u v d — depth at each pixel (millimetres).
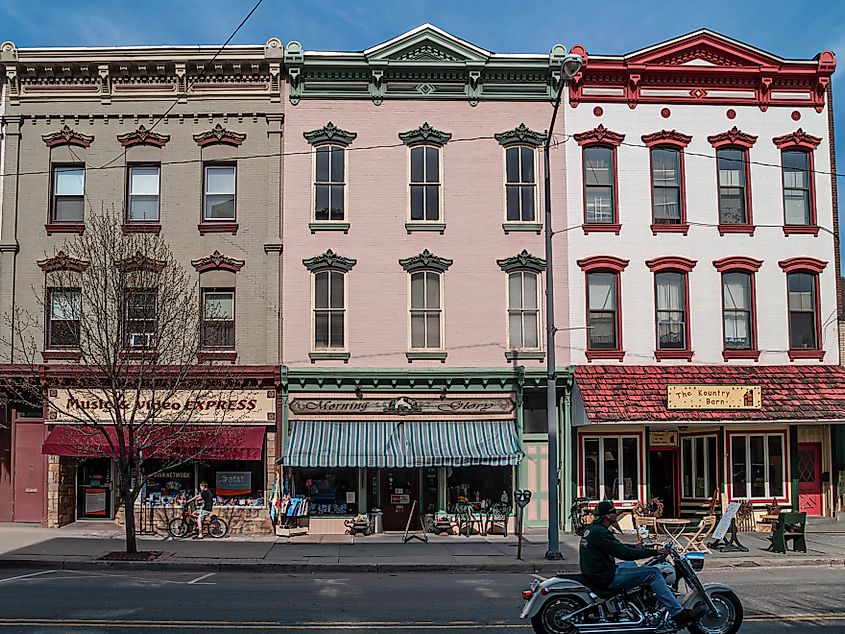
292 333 24484
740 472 24938
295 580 16734
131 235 23297
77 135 24938
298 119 25156
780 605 13312
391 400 24453
